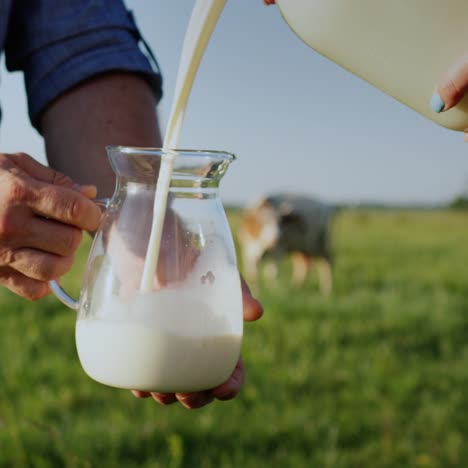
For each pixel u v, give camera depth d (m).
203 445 1.56
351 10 0.75
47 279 0.79
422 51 0.74
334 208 4.50
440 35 0.72
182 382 0.73
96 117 0.98
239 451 1.52
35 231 0.77
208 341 0.73
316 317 3.08
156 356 0.72
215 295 0.74
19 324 2.78
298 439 1.61
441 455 1.56
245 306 0.85
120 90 0.99
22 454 1.45
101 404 1.84
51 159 1.00
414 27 0.73
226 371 0.75
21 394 1.91
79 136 0.98
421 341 2.70
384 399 1.92
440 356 2.51
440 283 4.28
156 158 0.73
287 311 3.20
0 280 0.82
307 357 2.32
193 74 0.77
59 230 0.77
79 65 0.98
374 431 1.70
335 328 2.81
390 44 0.75
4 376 2.03
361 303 3.44
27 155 0.81
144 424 1.65
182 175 0.73
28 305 3.20
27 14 1.02
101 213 0.79
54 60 0.99
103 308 0.74
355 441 1.64
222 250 0.75
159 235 0.73
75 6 1.00
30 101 1.02
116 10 1.03
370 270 5.01
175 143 0.78
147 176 0.74
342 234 9.05
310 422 1.71
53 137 1.00
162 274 0.73
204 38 0.77
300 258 4.49
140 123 0.99
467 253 6.39
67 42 0.99
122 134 0.97
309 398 1.92
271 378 2.06
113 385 0.75
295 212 4.30
